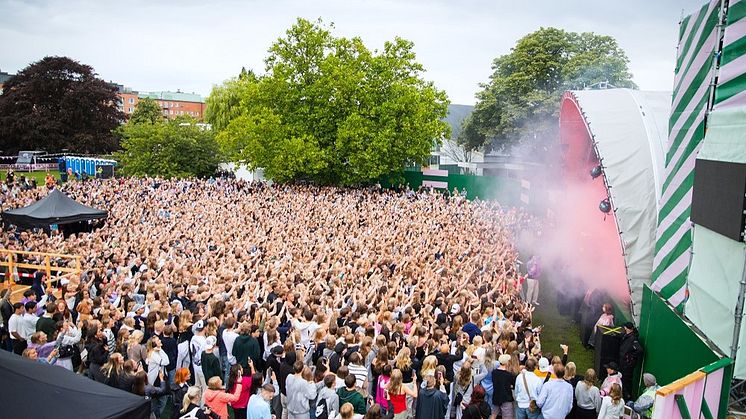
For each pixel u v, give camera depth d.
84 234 18.66
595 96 14.14
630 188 12.34
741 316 7.34
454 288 12.82
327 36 39.75
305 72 39.44
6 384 5.73
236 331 9.55
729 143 7.89
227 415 7.89
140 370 7.94
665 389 6.91
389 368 8.13
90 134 64.69
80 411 5.55
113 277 12.98
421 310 10.80
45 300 11.47
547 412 7.93
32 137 62.53
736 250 7.58
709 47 9.20
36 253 15.08
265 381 9.11
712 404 7.40
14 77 68.38
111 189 31.20
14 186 33.75
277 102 39.62
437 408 7.80
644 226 12.14
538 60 42.56
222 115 61.81
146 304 10.91
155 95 148.62
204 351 8.81
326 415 7.37
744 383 8.21
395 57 40.44
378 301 11.74
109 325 9.45
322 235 20.48
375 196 34.66
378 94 39.59
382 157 38.66
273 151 37.72
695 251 9.11
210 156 47.78
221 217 23.25
